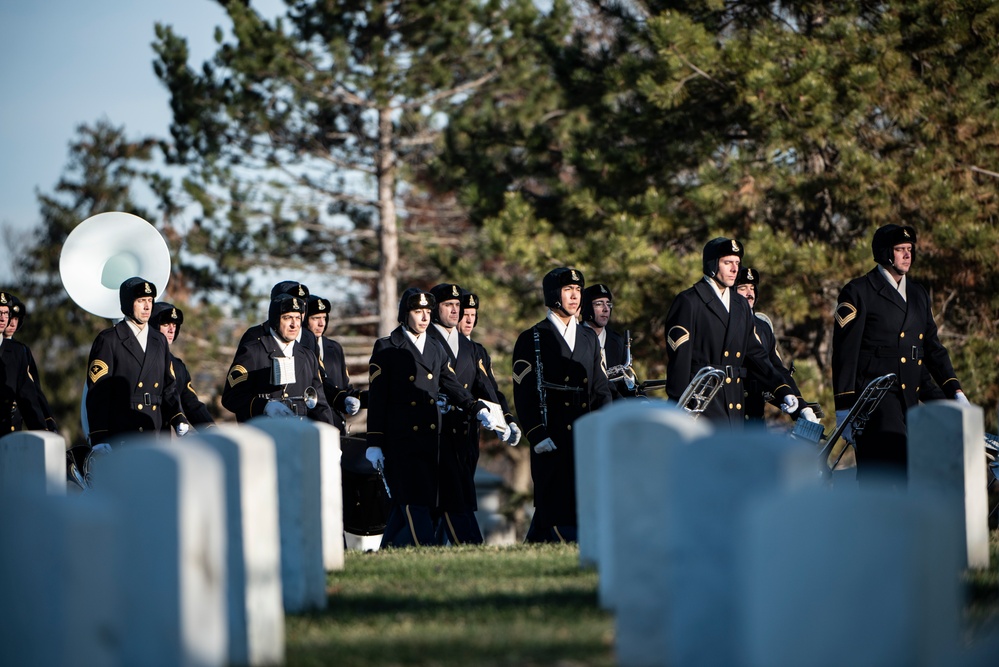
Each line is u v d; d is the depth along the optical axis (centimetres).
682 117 5716
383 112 8438
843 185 5122
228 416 8481
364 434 3506
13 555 1074
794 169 5600
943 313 5541
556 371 2888
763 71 5075
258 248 8631
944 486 1962
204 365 8488
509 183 6725
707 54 5306
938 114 5128
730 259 2730
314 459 1772
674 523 1171
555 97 7638
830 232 5766
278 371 2969
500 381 5991
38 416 3212
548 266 5694
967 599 1684
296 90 8056
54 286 11412
